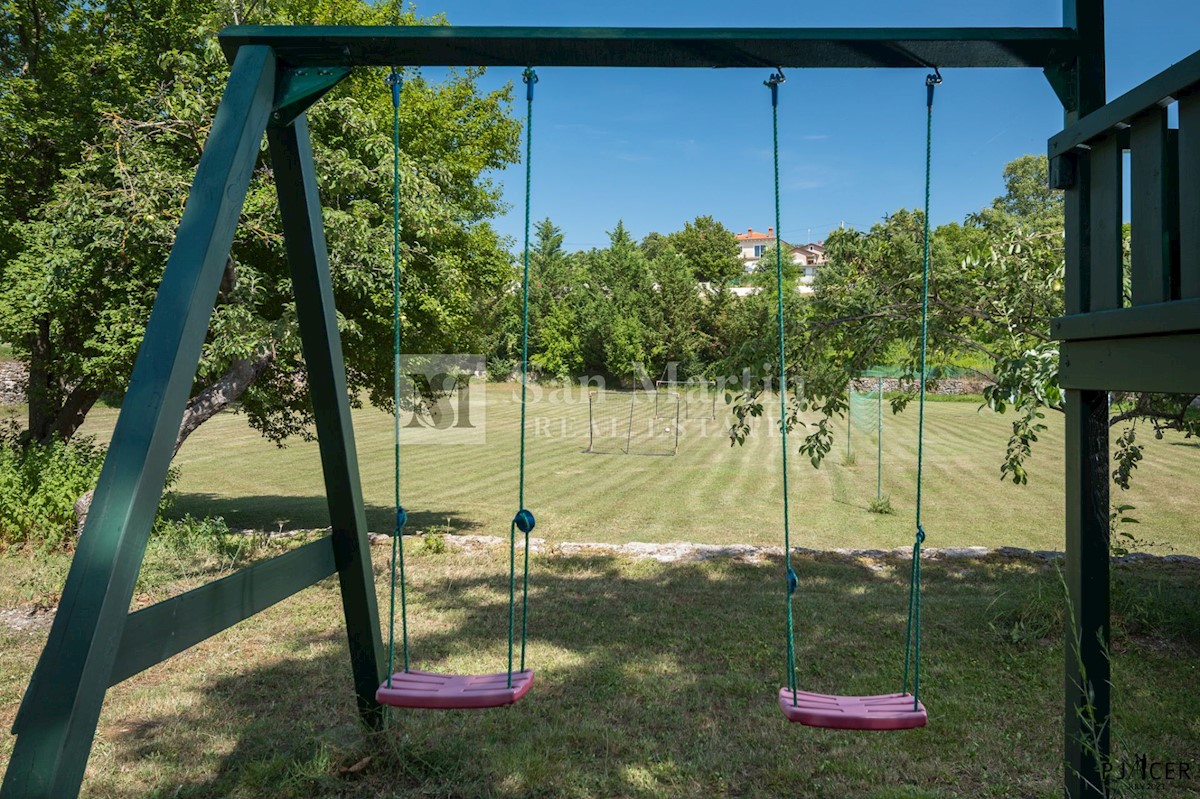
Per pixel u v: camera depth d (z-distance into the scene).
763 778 3.99
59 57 11.35
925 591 7.71
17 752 2.11
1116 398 6.47
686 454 24.00
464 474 20.02
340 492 4.00
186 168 9.55
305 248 3.72
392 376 12.33
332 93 9.86
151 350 2.51
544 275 50.94
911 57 3.25
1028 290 6.25
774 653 5.89
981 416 33.03
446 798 3.79
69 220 8.79
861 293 6.80
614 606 7.26
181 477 19.80
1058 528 12.55
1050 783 3.87
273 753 4.22
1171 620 6.29
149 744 4.35
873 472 19.42
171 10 11.09
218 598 3.16
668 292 48.16
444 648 6.05
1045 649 5.93
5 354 30.41
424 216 9.95
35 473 10.02
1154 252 2.56
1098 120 2.82
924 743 4.39
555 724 4.63
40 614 7.07
